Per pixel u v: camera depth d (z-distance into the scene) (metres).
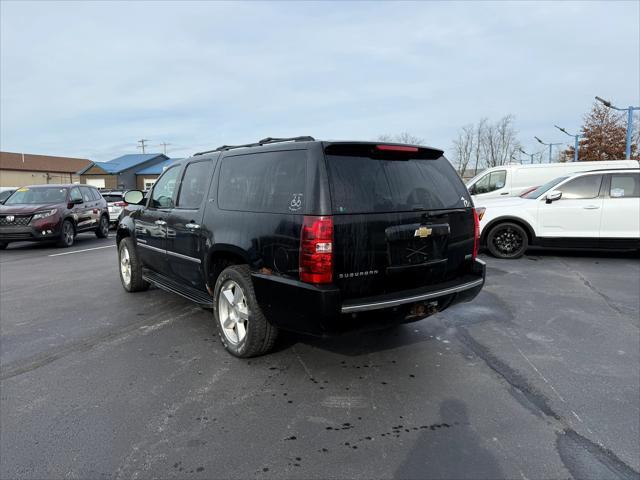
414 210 3.46
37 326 4.83
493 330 4.58
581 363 3.75
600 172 8.52
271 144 3.62
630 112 21.36
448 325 4.73
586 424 2.81
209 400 3.15
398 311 3.30
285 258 3.22
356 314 3.10
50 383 3.44
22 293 6.43
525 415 2.93
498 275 7.22
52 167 60.41
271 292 3.32
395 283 3.37
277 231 3.28
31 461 2.47
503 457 2.48
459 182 4.02
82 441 2.66
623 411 2.97
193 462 2.46
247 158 3.85
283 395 3.22
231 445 2.61
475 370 3.62
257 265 3.46
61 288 6.71
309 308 3.06
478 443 2.62
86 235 16.06
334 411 3.00
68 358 3.93
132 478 2.33
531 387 3.32
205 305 4.41
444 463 2.43
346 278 3.10
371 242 3.19
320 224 3.00
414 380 3.45
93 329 4.71
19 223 11.30
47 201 12.53
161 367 3.72
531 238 8.71
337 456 2.50
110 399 3.18
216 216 4.00
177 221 4.67
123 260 6.36
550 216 8.57
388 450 2.56
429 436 2.69
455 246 3.79
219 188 4.12
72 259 9.84
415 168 3.67
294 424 2.84
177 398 3.19
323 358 3.88
